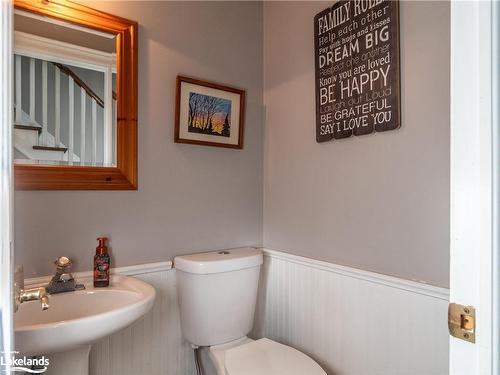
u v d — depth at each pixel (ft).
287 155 5.74
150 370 4.91
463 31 1.69
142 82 4.86
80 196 4.36
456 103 1.71
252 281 5.23
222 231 5.71
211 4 5.58
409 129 4.01
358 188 4.60
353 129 4.59
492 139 1.59
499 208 1.58
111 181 4.56
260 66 6.20
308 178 5.35
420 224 3.92
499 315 1.57
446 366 3.63
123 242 4.71
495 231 1.58
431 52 3.80
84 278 4.30
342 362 4.69
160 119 5.03
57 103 4.22
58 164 4.21
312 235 5.27
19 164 3.94
